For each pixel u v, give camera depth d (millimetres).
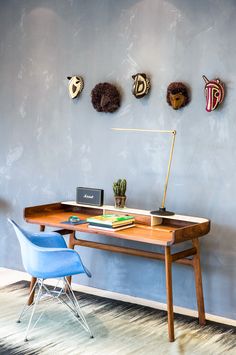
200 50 3521
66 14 4176
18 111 4527
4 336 3098
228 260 3486
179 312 3613
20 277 4375
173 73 3646
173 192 3697
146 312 3580
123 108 3906
